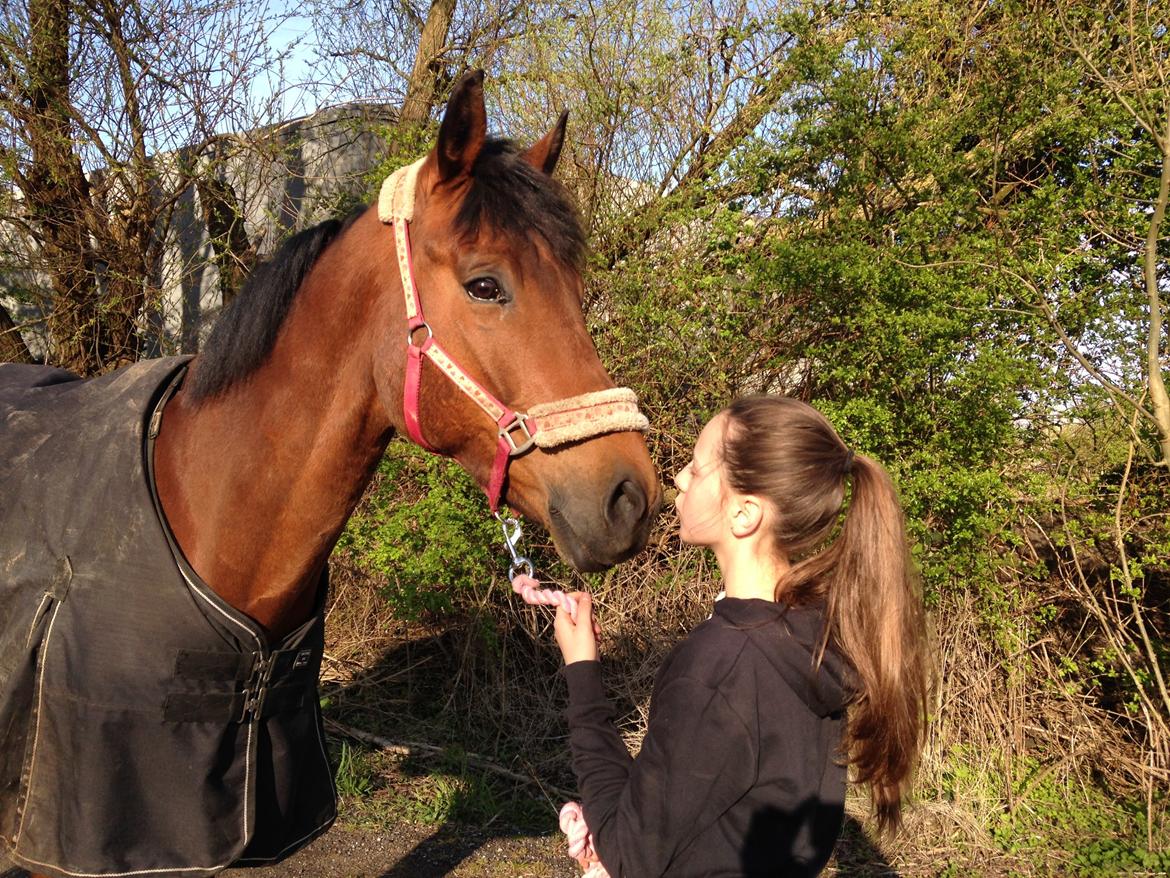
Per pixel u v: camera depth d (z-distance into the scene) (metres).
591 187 4.09
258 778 1.67
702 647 1.20
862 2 3.97
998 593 3.24
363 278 1.60
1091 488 3.34
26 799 1.50
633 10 4.04
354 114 5.89
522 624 3.95
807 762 1.17
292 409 1.60
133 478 1.58
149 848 1.51
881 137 3.46
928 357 3.18
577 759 1.33
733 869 1.15
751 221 3.91
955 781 3.20
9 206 5.50
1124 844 2.94
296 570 1.64
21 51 5.13
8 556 1.59
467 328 1.50
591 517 1.44
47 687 1.49
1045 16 3.39
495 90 4.21
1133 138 3.54
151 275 5.88
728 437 1.31
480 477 1.58
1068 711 3.38
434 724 3.84
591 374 1.51
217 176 5.89
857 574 1.23
